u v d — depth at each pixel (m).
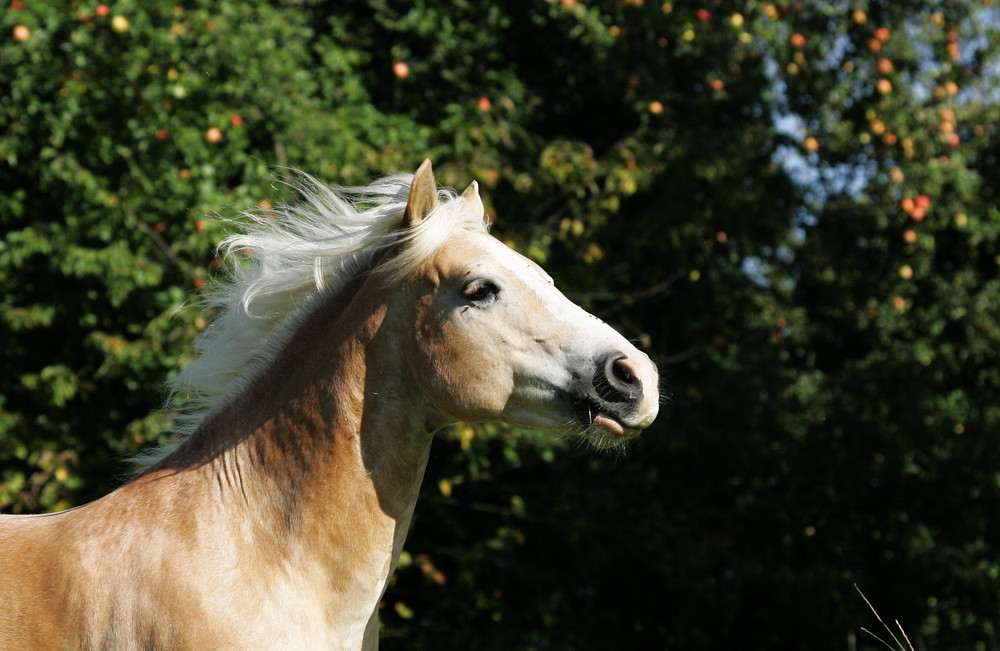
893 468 11.33
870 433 10.95
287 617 3.10
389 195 3.57
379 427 3.27
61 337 8.87
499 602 9.88
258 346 3.51
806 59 11.47
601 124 11.07
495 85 10.08
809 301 13.12
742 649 11.22
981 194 12.50
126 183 8.03
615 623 10.52
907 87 11.98
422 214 3.31
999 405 12.01
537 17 9.98
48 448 8.44
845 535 11.22
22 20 7.83
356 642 3.28
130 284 7.94
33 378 8.32
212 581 3.04
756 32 10.84
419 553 9.93
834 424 10.99
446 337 3.21
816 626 10.91
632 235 10.26
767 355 11.16
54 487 8.34
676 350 11.27
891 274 12.32
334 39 10.16
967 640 12.27
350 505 3.21
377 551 3.26
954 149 12.28
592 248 9.37
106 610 3.02
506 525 9.96
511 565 9.81
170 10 8.08
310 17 10.13
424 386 3.25
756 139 10.96
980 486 11.21
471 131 9.15
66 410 8.79
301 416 3.28
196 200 8.07
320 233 3.46
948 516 11.58
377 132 9.04
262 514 3.21
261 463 3.28
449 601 10.01
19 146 8.20
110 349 8.12
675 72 10.84
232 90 8.24
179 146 8.00
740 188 10.41
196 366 3.57
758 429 10.79
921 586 11.60
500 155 9.33
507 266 3.27
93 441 8.80
